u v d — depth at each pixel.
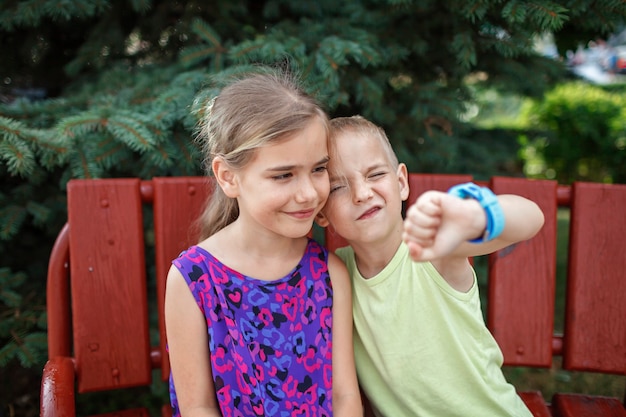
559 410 1.51
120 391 2.44
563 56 2.17
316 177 1.18
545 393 2.51
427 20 2.10
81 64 2.21
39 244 2.28
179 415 1.34
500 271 1.60
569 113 5.18
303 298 1.30
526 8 1.78
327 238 1.58
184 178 1.56
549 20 1.73
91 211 1.51
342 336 1.33
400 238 1.30
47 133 1.72
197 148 1.84
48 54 2.40
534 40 2.09
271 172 1.14
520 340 1.61
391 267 1.29
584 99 5.25
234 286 1.26
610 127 5.08
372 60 1.89
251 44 1.89
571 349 1.60
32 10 1.93
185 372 1.25
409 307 1.27
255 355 1.25
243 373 1.23
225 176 1.22
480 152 2.65
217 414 1.24
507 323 1.60
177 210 1.55
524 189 1.58
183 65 2.03
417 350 1.28
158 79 2.08
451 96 2.21
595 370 1.59
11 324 1.94
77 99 2.06
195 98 1.65
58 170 2.05
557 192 1.58
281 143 1.12
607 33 2.04
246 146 1.14
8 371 2.28
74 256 1.50
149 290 2.28
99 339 1.52
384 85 2.15
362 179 1.22
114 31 2.22
